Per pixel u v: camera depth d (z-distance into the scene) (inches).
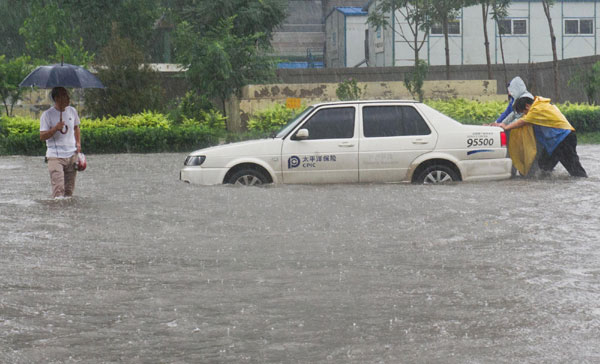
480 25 2423.7
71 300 248.2
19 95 1418.6
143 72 1298.0
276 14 1895.9
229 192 518.0
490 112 1397.6
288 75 1929.1
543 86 2011.6
